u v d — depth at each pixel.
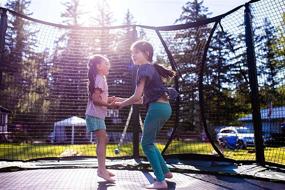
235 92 5.35
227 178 3.21
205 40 5.14
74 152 5.21
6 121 5.52
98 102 3.10
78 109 5.93
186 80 5.25
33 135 5.83
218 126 5.50
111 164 3.89
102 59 3.24
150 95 2.88
